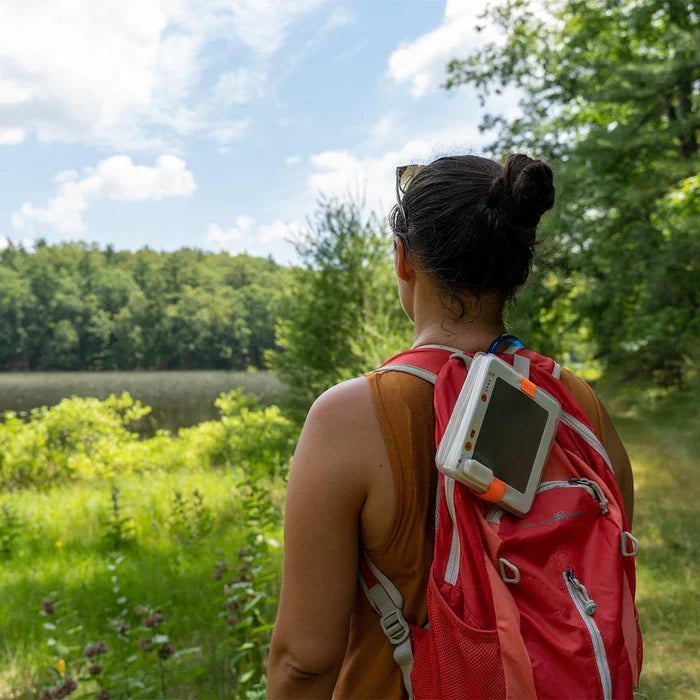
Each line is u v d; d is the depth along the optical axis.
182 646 3.84
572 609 0.78
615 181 14.05
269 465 9.82
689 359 12.78
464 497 0.84
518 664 0.73
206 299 101.12
